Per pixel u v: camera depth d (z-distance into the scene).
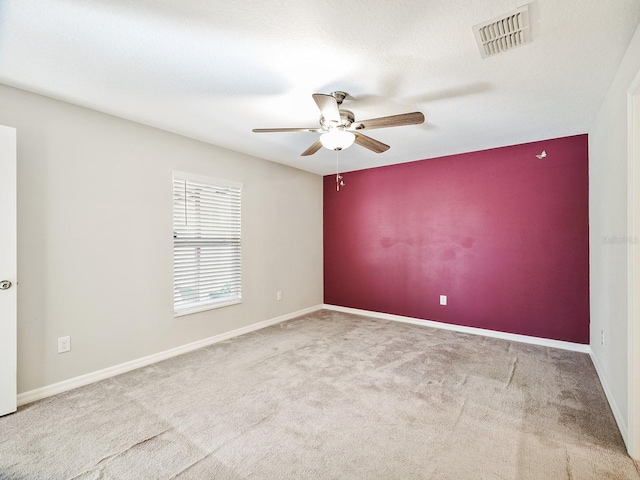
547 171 3.44
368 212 4.79
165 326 3.13
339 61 1.92
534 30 1.64
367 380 2.59
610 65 1.96
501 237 3.72
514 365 2.88
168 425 1.98
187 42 1.73
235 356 3.13
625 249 1.89
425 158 4.22
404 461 1.67
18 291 2.24
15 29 1.60
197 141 3.40
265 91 2.30
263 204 4.21
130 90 2.28
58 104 2.43
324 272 5.32
